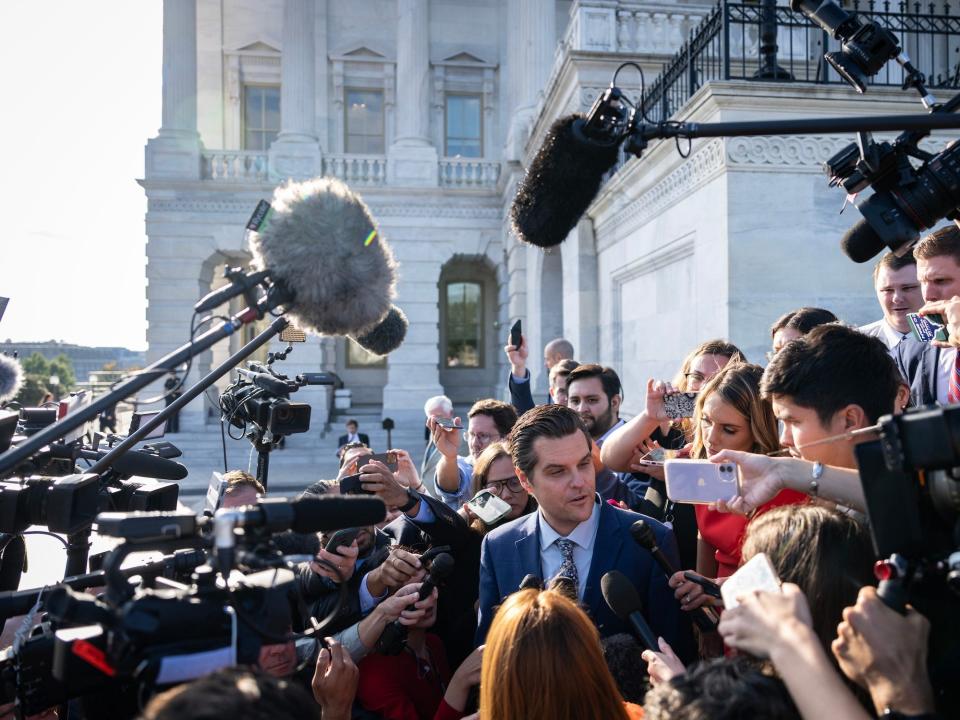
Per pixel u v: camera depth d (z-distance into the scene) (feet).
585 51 32.86
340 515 4.34
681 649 7.25
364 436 47.09
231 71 72.18
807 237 19.10
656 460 9.18
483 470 9.79
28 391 63.93
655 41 34.35
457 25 72.90
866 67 6.02
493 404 13.66
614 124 4.95
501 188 62.49
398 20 67.15
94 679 4.07
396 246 64.80
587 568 7.59
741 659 4.17
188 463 51.29
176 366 4.81
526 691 4.79
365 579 7.89
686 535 8.91
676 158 23.21
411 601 6.88
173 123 62.90
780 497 6.76
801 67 29.45
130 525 4.11
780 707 3.58
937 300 8.16
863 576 4.55
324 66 72.33
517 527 8.00
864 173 5.49
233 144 72.18
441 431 12.58
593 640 5.01
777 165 19.06
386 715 7.29
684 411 8.80
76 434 6.94
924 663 3.59
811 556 4.59
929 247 8.18
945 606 3.84
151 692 3.67
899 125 4.33
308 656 7.36
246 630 3.97
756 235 18.98
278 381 9.18
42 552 18.79
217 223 63.00
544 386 49.01
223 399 9.67
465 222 65.57
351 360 75.00
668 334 25.53
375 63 73.26
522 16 56.95
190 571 5.58
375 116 73.82
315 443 56.18
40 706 4.56
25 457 4.20
